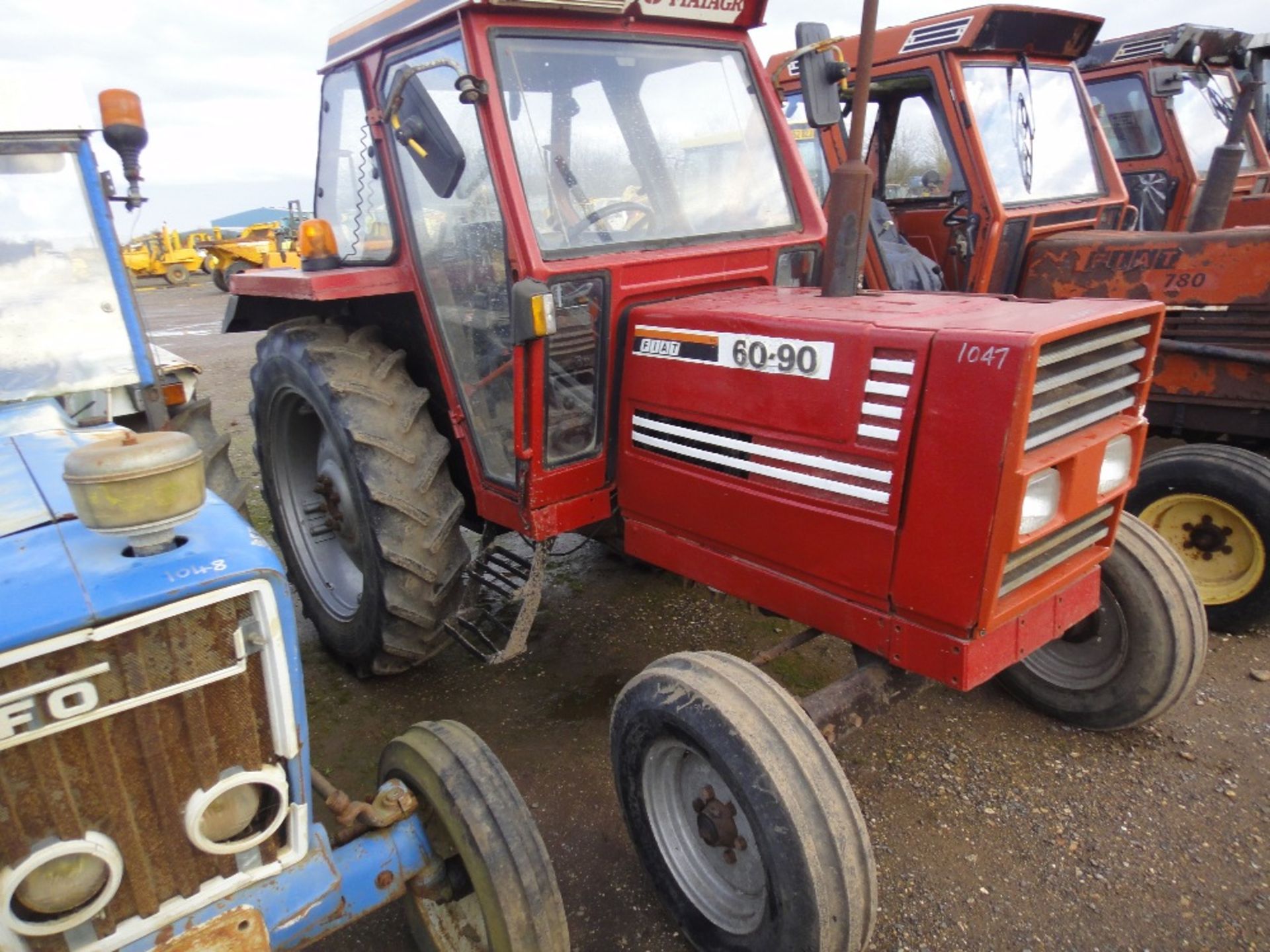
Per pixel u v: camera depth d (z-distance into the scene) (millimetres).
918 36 4234
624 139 2635
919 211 4742
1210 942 2150
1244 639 3527
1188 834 2504
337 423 2895
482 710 3219
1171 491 3457
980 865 2424
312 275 2947
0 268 2338
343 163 3225
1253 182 5758
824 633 2461
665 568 2621
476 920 1892
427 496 2943
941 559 1877
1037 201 4371
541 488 2555
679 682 2023
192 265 20797
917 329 1854
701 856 2168
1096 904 2279
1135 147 5676
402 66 2648
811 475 2109
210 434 3271
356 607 3406
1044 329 1739
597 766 2881
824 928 1783
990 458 1749
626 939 2258
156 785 1385
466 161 2510
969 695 3203
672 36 2740
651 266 2545
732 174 2885
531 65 2443
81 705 1265
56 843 1314
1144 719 2805
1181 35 5195
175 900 1469
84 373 2465
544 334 2252
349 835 1772
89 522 1256
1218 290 3682
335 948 2244
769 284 2877
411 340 3172
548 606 3945
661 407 2469
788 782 1812
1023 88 4410
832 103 2375
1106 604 2812
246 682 1432
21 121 2273
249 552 1386
